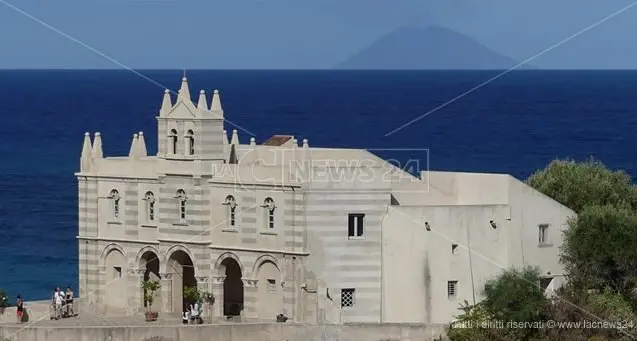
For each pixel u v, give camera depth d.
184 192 195.12
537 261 197.38
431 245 189.88
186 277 199.38
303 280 186.25
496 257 193.88
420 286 189.50
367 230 188.00
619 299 188.88
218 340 184.00
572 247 197.00
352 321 187.62
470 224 192.38
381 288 188.62
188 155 194.88
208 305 193.50
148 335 184.00
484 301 186.75
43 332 185.25
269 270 189.50
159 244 197.50
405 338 183.62
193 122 193.88
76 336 184.38
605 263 195.00
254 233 190.12
